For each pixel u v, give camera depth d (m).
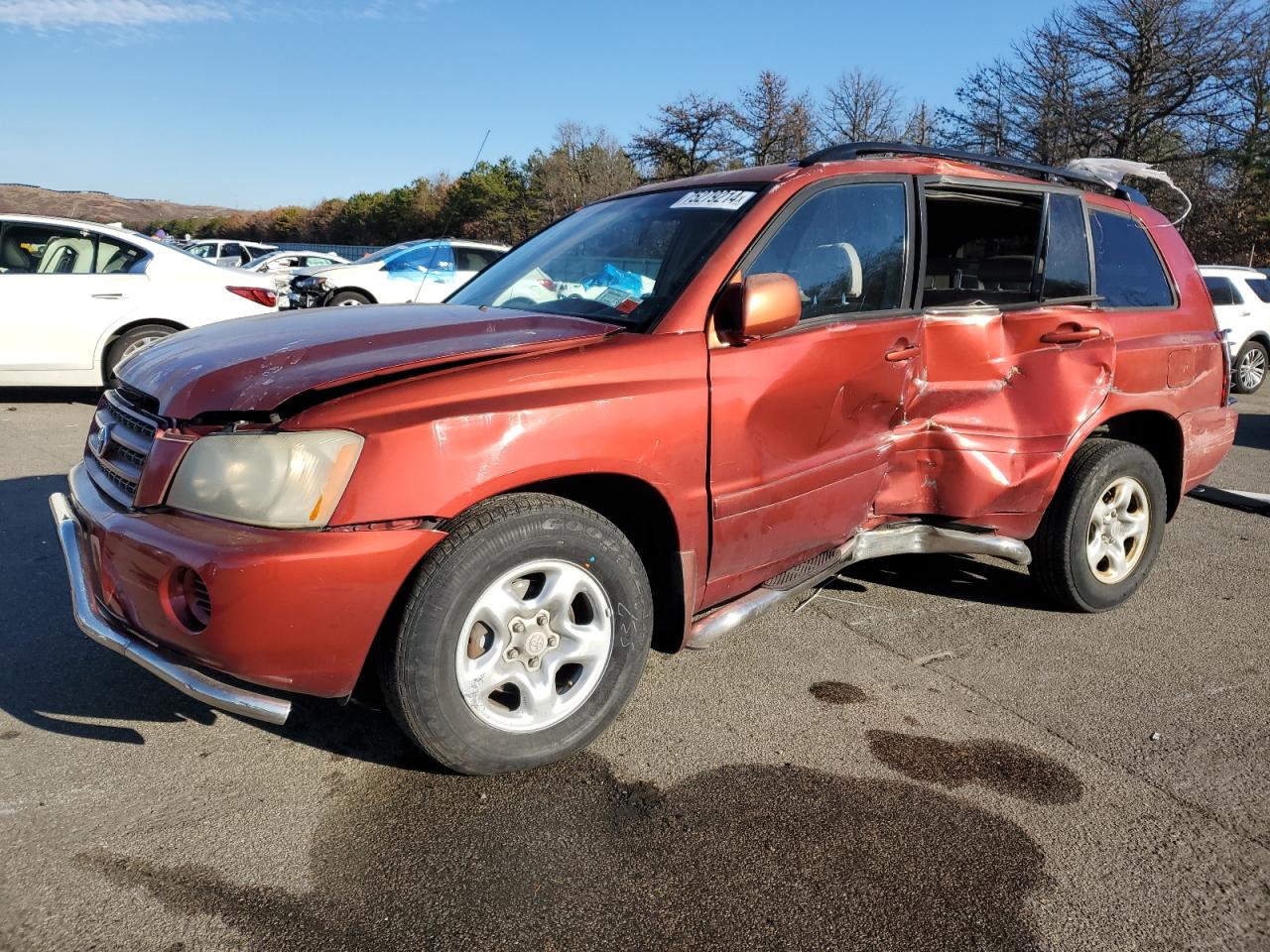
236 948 1.96
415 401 2.32
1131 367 3.92
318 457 2.22
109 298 7.72
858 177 3.29
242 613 2.16
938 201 3.69
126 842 2.29
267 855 2.27
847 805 2.56
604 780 2.64
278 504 2.21
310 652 2.25
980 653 3.62
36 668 3.17
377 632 2.35
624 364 2.62
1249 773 2.80
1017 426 3.58
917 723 3.04
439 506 2.30
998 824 2.50
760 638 3.68
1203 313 4.38
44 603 3.71
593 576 2.62
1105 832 2.49
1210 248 26.03
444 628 2.35
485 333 2.70
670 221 3.24
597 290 3.14
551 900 2.15
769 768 2.74
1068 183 4.11
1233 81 24.78
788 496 3.03
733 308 2.79
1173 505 4.40
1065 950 2.06
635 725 2.96
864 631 3.79
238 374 2.41
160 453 2.36
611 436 2.55
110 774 2.58
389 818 2.43
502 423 2.38
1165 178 4.55
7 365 7.46
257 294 8.49
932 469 3.50
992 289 3.87
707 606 3.04
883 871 2.29
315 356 2.49
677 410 2.68
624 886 2.21
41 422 7.39
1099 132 25.91
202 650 2.23
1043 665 3.51
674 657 3.48
